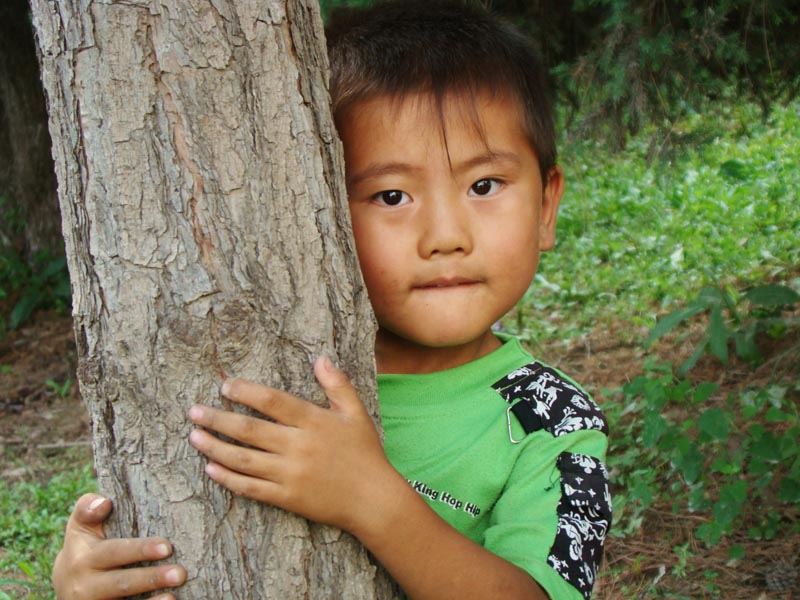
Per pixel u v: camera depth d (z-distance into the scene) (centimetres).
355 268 152
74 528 149
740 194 707
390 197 172
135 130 136
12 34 718
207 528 142
